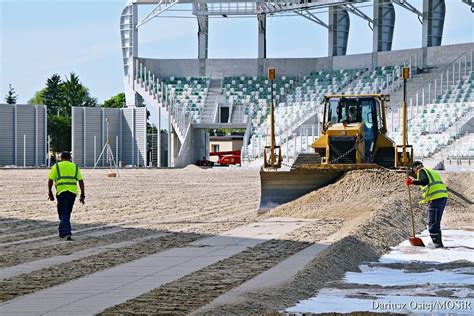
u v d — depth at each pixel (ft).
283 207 88.63
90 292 42.75
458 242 65.98
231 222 80.48
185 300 40.14
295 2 254.27
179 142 266.98
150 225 78.59
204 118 264.11
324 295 42.75
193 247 61.16
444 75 238.89
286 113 260.42
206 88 275.18
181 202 111.04
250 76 277.03
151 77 274.77
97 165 262.26
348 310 39.04
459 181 129.18
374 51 260.21
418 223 78.13
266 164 99.09
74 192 67.41
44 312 37.88
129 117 264.93
